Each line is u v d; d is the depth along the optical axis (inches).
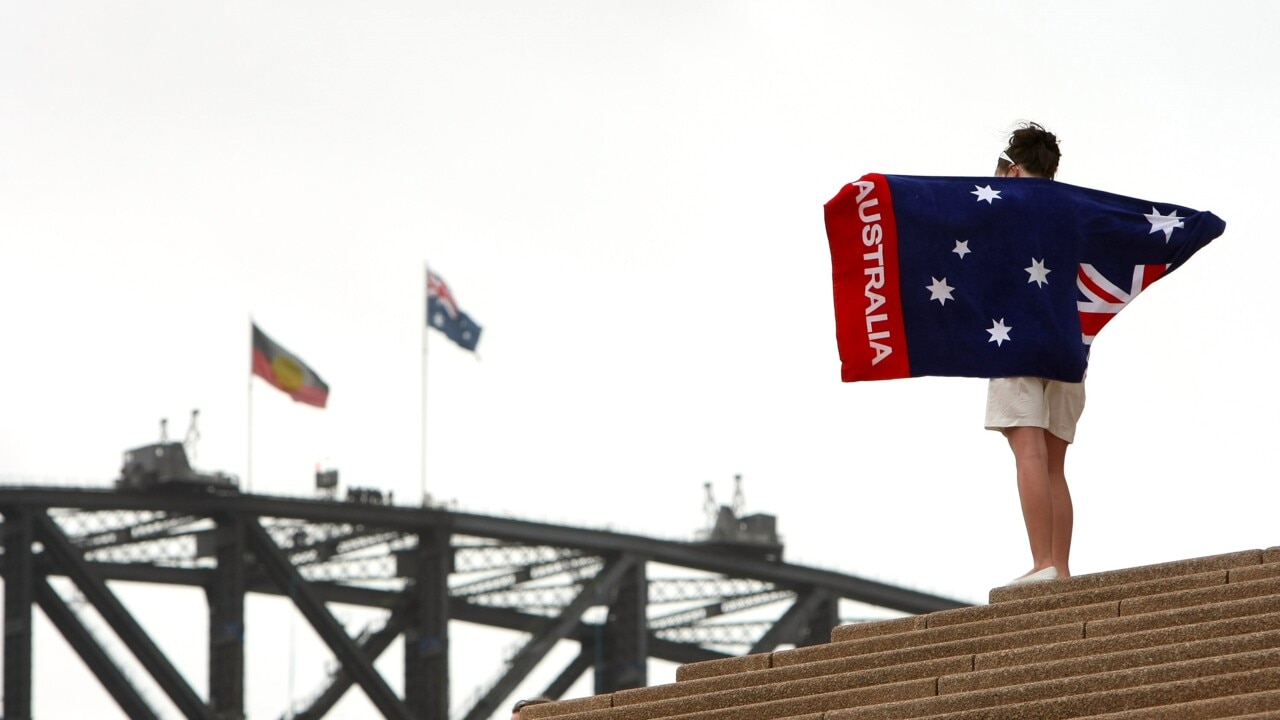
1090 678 1788.9
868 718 1881.2
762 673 2078.0
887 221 2082.9
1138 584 1930.4
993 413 2026.3
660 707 2090.3
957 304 2047.2
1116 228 2058.3
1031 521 1995.6
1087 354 2038.6
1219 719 1668.3
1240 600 1828.2
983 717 1795.0
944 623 2023.9
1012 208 2062.0
